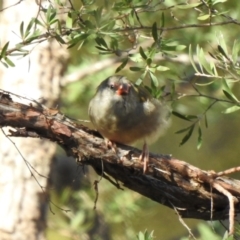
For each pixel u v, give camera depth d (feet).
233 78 24.47
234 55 24.43
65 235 45.80
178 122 54.70
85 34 24.22
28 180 39.14
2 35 39.24
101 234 48.11
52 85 40.01
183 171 26.50
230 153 56.70
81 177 49.26
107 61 45.88
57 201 48.34
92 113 30.60
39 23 24.90
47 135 25.99
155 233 51.44
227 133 57.00
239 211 26.63
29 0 39.01
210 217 27.04
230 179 26.61
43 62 39.99
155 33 23.85
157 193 26.99
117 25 26.16
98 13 24.36
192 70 40.68
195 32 39.96
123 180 27.14
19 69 39.55
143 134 30.35
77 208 48.62
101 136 26.99
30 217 39.11
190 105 43.96
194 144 56.18
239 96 38.58
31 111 25.64
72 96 45.91
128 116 29.71
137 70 24.02
